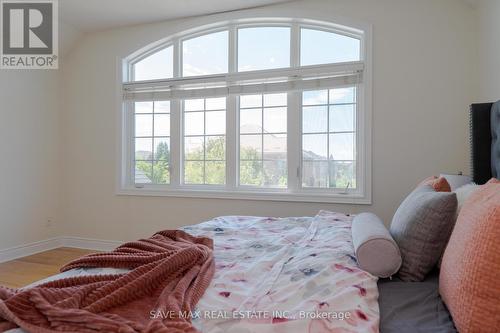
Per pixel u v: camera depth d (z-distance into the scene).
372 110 2.77
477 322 0.73
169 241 1.50
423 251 1.17
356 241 1.23
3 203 3.31
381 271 1.14
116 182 3.67
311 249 1.35
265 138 3.21
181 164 3.50
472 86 2.53
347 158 2.96
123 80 3.63
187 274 1.05
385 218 2.75
